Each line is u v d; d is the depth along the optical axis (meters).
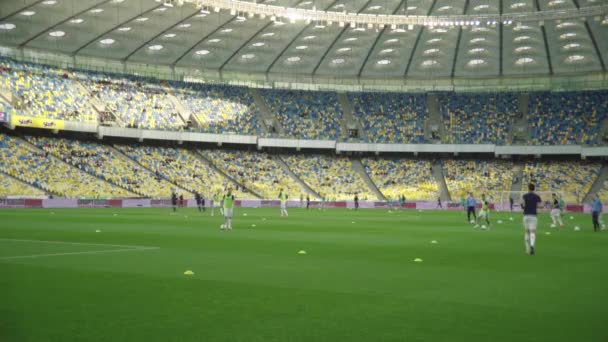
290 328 9.20
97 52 82.00
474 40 79.81
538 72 91.81
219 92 91.00
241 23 72.38
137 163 78.88
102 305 10.84
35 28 71.62
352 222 42.75
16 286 12.80
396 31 76.69
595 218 35.88
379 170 90.31
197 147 88.38
